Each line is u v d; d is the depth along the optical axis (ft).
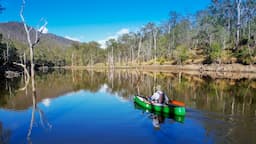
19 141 35.35
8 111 55.62
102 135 37.29
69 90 92.94
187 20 259.19
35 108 58.85
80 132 38.93
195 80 113.09
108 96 77.10
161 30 282.56
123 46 355.36
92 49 415.64
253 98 64.44
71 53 430.20
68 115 50.88
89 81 129.29
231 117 45.62
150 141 34.47
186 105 56.24
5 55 201.16
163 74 159.74
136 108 56.80
